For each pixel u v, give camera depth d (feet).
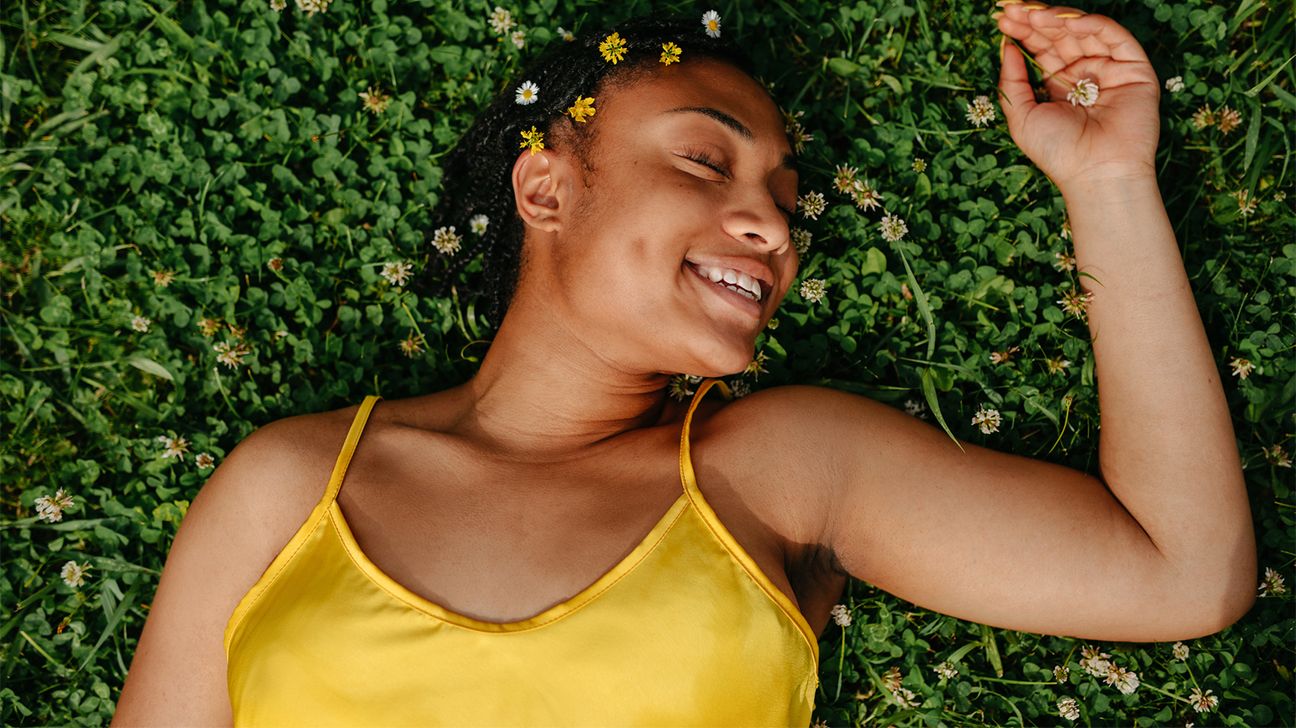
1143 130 6.40
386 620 4.99
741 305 5.41
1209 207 7.51
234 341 7.27
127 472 7.37
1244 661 7.21
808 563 5.63
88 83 7.45
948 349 7.29
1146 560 5.56
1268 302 7.37
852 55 7.60
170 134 7.40
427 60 7.62
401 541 5.24
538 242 5.94
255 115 7.44
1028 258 7.46
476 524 5.29
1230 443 5.80
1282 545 7.23
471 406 6.03
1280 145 7.43
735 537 5.17
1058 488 5.68
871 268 7.32
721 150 5.56
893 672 7.23
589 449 5.76
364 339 7.48
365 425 5.76
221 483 5.63
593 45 6.10
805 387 5.88
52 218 7.41
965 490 5.57
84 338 7.48
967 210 7.45
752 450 5.48
